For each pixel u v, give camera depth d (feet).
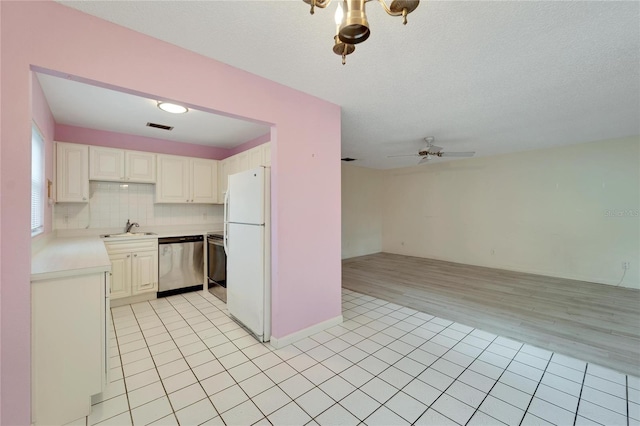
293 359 7.36
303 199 8.55
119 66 5.39
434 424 5.17
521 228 17.62
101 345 5.51
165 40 5.88
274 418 5.29
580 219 15.42
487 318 10.19
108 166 11.59
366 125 11.99
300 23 5.33
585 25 5.40
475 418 5.32
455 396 5.93
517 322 9.84
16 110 4.45
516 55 6.48
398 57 6.54
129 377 6.54
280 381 6.41
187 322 9.70
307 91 8.41
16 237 4.46
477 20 5.24
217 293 12.39
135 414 5.38
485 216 19.25
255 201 8.48
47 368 4.98
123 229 12.67
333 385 6.28
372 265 19.80
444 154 14.35
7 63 4.38
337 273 9.61
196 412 5.44
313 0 3.30
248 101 7.22
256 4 4.83
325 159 9.16
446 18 5.18
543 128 12.46
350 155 18.84
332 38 5.79
